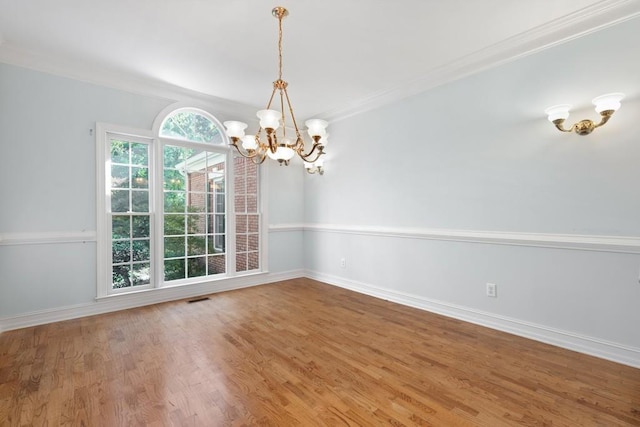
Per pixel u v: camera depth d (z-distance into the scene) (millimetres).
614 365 2322
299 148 2488
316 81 3621
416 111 3662
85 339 2766
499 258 3000
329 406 1860
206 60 3117
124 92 3576
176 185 4035
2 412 1781
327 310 3582
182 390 2008
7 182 2949
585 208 2500
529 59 2773
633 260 2312
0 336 2822
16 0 2203
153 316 3357
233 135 2475
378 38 2727
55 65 3131
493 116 3008
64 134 3225
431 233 3492
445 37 2719
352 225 4477
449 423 1716
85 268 3355
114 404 1861
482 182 3098
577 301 2557
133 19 2445
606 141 2398
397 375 2201
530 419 1747
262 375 2193
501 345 2670
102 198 3428
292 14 2381
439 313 3461
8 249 2971
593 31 2434
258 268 4816
